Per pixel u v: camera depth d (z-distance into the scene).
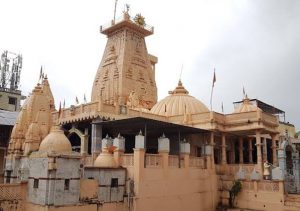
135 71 44.00
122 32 45.09
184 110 33.09
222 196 27.33
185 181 24.25
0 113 41.22
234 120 29.06
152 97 45.50
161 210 21.75
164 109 34.19
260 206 24.45
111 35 46.75
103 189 19.20
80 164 18.12
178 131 26.69
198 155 29.62
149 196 20.98
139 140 21.03
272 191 23.97
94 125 25.84
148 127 24.91
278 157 30.58
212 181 27.25
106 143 23.17
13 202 17.12
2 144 38.38
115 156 21.89
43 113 29.69
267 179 25.33
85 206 17.81
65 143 18.86
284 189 24.83
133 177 20.70
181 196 23.61
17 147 27.47
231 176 28.50
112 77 43.19
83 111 27.59
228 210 25.64
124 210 20.00
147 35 47.66
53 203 16.41
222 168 29.16
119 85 41.97
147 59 47.22
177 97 35.28
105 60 45.44
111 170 19.95
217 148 31.00
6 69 59.38
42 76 35.16
